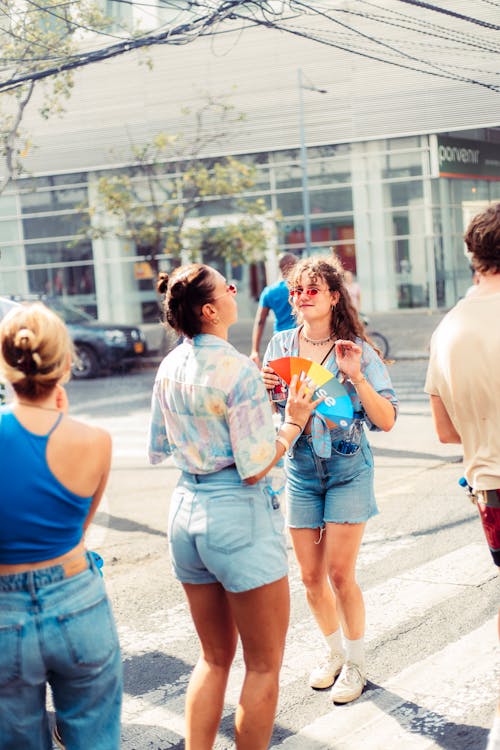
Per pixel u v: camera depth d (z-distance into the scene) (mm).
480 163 22125
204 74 23047
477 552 6098
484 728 3779
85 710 2658
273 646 3236
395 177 23859
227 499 3146
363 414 4008
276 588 3188
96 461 2637
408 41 18172
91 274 26500
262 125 22750
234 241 21969
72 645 2566
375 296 25297
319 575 4168
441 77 18609
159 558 6473
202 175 21375
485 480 3223
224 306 3250
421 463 9000
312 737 3809
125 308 26672
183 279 3229
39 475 2545
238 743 3238
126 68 23469
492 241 3189
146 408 14211
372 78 20297
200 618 3373
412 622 4969
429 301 24844
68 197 25547
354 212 24641
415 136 21844
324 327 4074
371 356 4043
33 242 26359
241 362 3148
